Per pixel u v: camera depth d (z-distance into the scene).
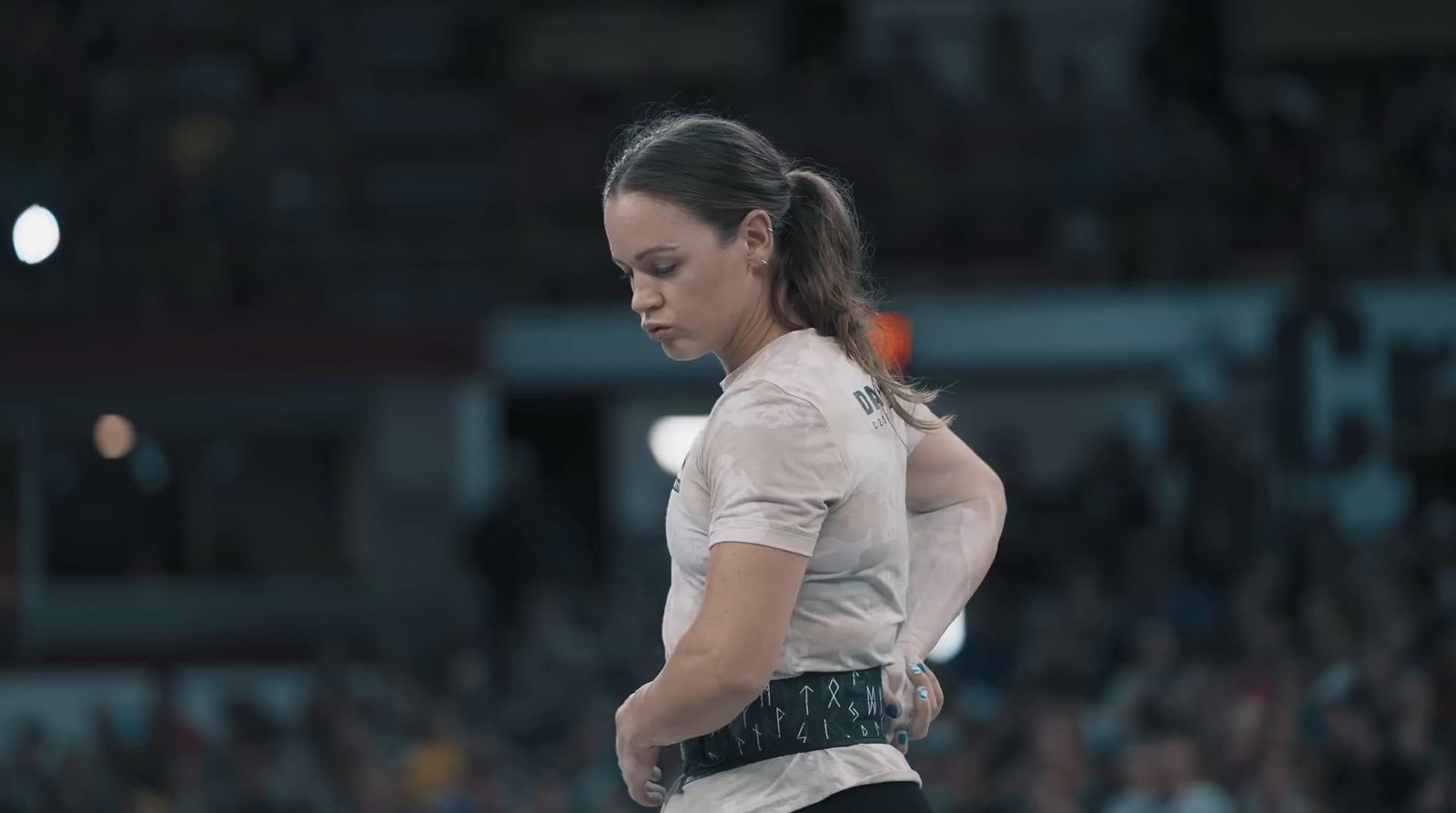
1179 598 18.25
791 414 3.74
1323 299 20.16
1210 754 13.93
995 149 26.89
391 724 18.86
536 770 17.86
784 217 3.96
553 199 28.20
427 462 23.59
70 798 17.53
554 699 18.77
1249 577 18.25
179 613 23.33
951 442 4.33
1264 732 13.79
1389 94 30.06
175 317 24.31
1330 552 18.28
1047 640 17.50
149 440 23.70
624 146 4.15
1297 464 19.88
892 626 3.93
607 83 30.00
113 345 23.39
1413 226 25.19
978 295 24.38
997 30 29.53
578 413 26.75
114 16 29.34
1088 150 26.48
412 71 31.02
